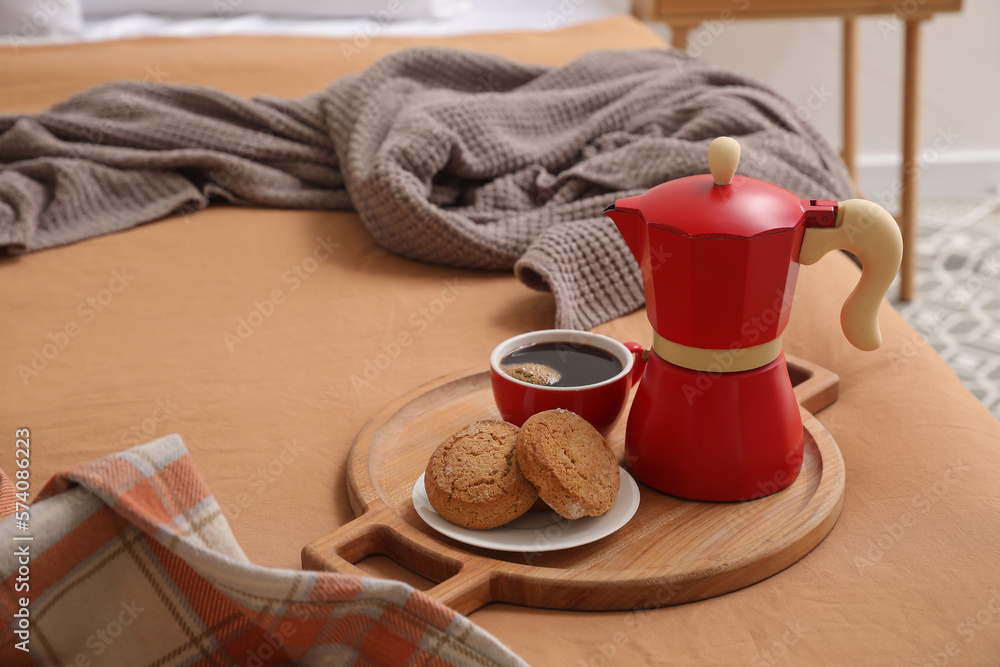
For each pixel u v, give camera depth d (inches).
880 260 41.0
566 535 40.9
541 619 39.9
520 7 128.6
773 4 118.5
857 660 38.6
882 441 45.1
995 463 43.9
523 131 68.0
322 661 39.0
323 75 88.0
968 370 113.7
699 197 40.9
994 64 164.7
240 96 78.2
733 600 40.2
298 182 70.4
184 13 119.6
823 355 49.4
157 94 73.5
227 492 44.5
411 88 72.4
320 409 48.0
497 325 52.9
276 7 118.9
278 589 37.6
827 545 41.7
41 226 63.4
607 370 44.3
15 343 52.4
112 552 38.4
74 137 70.7
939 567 40.7
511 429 42.3
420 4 119.8
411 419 46.7
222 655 39.4
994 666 38.4
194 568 38.1
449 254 57.4
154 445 38.8
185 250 60.6
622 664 38.7
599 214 58.0
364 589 37.6
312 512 43.7
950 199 170.9
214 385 49.5
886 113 168.1
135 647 38.9
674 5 118.6
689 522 41.9
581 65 78.2
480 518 40.8
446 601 39.4
